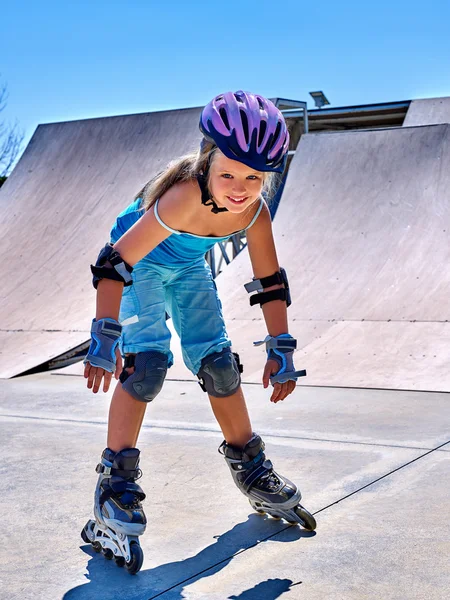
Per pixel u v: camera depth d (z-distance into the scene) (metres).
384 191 6.49
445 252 5.68
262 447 2.46
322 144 7.24
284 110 9.46
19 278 6.69
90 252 6.77
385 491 2.69
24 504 2.65
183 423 3.81
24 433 3.70
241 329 5.49
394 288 5.48
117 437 2.24
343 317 5.33
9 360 5.55
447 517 2.40
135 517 2.10
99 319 2.11
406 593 1.88
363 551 2.16
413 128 7.03
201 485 2.82
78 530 2.41
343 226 6.26
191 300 2.42
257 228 2.36
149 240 2.20
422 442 3.30
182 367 5.20
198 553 2.20
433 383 4.38
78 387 4.88
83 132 8.62
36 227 7.37
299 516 2.34
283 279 2.43
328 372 4.72
